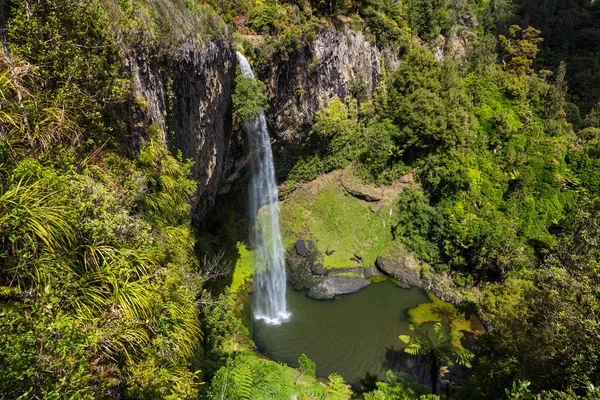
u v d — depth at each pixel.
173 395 4.79
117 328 4.46
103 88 6.96
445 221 28.84
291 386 11.62
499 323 15.25
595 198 28.31
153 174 8.45
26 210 4.08
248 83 20.08
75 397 3.25
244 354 15.97
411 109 31.19
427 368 19.36
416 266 29.00
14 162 4.71
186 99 13.91
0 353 2.91
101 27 7.47
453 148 30.39
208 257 21.02
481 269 26.98
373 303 26.05
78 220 4.79
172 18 12.59
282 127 26.81
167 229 7.63
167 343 5.25
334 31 27.80
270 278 27.12
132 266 5.38
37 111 5.45
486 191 30.70
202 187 17.47
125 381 4.62
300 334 22.41
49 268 4.16
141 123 9.57
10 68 5.10
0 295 3.77
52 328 3.35
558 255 19.03
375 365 20.02
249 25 23.19
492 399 12.09
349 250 30.58
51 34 5.93
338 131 30.86
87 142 6.28
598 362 7.91
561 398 6.18
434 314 24.67
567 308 9.62
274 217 31.22
